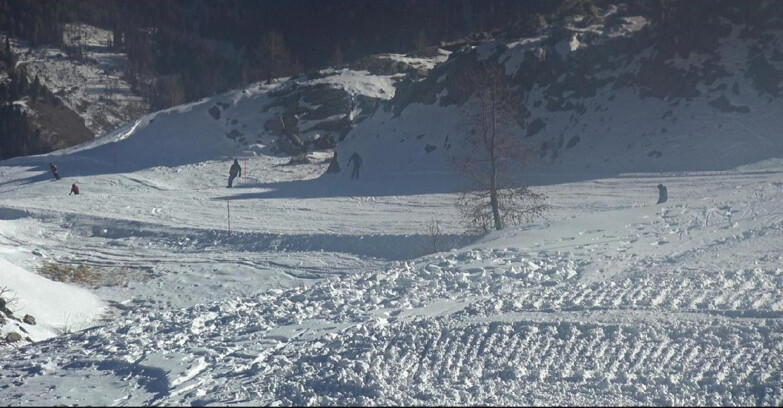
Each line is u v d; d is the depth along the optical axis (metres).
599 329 12.22
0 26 189.12
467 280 16.36
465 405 9.82
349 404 10.09
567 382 10.56
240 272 28.62
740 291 14.19
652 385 10.25
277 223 35.47
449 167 49.44
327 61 159.00
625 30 53.34
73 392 11.36
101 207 40.41
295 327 13.70
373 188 45.38
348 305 14.98
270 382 11.07
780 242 18.39
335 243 31.11
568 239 20.41
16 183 58.75
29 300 21.45
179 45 193.00
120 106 157.25
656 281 15.25
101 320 23.02
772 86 45.62
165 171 58.28
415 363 11.51
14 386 11.80
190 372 11.77
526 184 41.31
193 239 33.69
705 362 10.85
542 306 13.89
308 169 55.72
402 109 57.62
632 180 39.62
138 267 30.02
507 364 11.17
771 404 9.52
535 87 52.28
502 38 60.34
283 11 190.12
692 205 24.27
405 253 29.34
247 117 70.31
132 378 11.88
